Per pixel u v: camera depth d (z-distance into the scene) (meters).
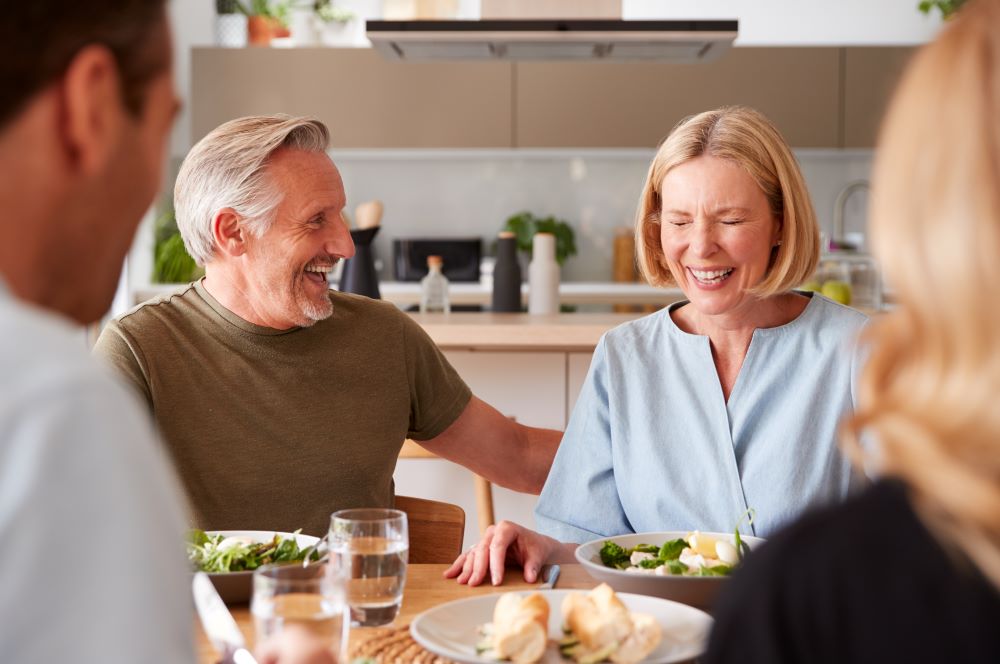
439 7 3.51
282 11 5.23
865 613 0.45
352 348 1.77
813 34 5.27
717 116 1.63
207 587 1.00
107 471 0.47
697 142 1.60
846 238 5.28
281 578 0.88
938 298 0.47
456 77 5.04
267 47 5.05
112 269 0.61
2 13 0.52
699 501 1.61
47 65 0.52
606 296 4.85
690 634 1.06
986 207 0.45
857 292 3.32
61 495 0.46
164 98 0.60
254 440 1.69
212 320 1.73
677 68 5.02
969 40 0.48
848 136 5.05
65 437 0.46
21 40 0.52
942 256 0.46
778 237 1.62
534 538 1.40
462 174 5.50
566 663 0.99
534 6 3.32
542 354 2.91
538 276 3.27
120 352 1.68
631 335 1.75
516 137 5.05
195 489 1.67
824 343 1.63
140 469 0.48
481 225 5.51
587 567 1.24
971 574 0.44
